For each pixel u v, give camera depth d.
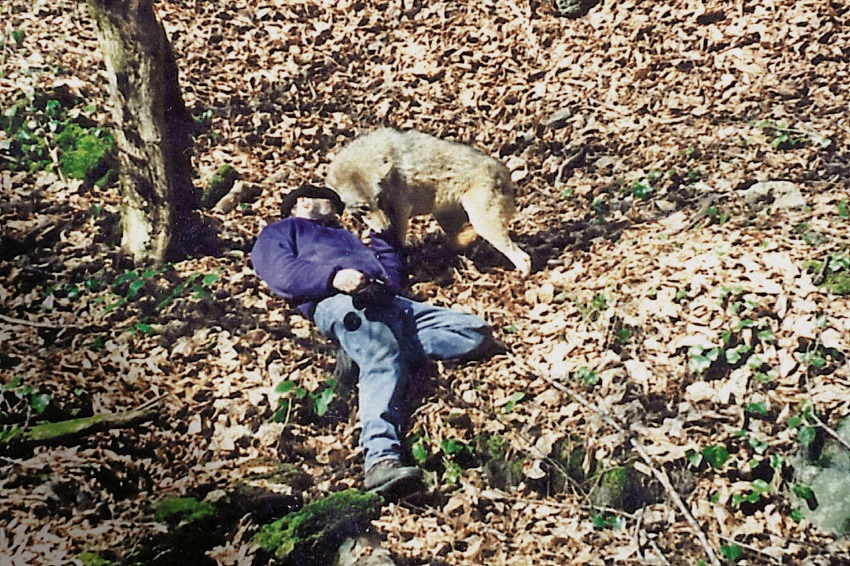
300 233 5.63
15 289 5.96
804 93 7.88
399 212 6.21
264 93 8.11
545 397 5.29
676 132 7.62
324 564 4.49
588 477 4.97
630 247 6.36
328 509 4.63
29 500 4.67
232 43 8.64
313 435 5.18
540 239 6.66
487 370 5.46
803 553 4.67
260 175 7.19
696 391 5.29
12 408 5.18
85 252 6.31
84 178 6.88
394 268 5.84
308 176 7.28
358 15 9.09
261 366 5.49
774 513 4.83
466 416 5.18
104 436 5.02
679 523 4.76
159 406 5.21
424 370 5.43
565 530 4.77
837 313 5.51
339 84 8.33
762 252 6.01
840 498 4.81
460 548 4.66
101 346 5.61
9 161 6.92
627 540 4.72
